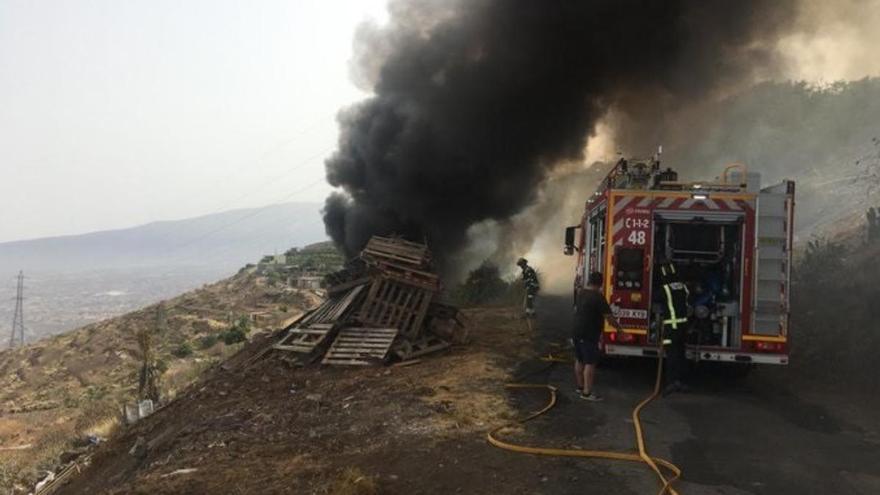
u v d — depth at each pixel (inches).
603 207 352.2
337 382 366.9
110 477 340.2
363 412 299.6
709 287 338.0
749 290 324.2
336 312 453.7
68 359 1662.2
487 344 461.1
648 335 329.4
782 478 208.1
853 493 195.8
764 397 316.2
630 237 333.4
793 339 404.5
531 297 542.6
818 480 206.2
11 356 1875.0
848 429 262.4
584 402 305.7
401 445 248.1
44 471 674.8
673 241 339.3
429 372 377.1
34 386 1471.5
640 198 333.4
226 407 347.3
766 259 322.0
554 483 205.9
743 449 237.0
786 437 251.8
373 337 426.0
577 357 320.5
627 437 251.8
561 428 264.7
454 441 249.8
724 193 327.3
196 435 295.0
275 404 333.1
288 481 212.4
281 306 1788.9
